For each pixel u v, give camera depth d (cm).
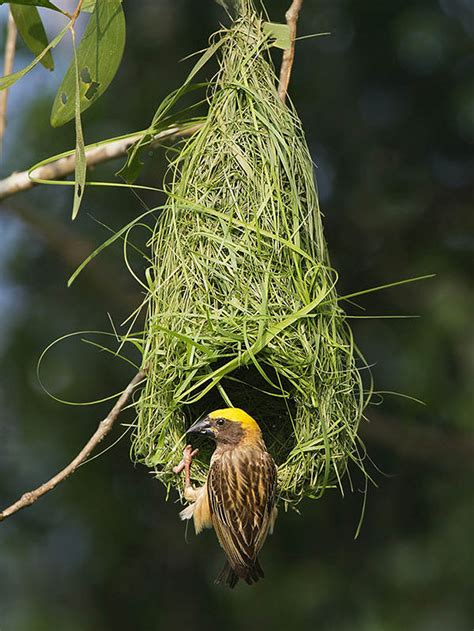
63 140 1351
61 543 1413
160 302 800
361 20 1410
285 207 792
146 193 1361
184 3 1388
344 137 1453
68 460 1378
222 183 795
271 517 812
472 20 1437
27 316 1418
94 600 1406
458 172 1489
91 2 792
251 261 778
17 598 1388
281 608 1366
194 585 1421
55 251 1400
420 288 1454
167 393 787
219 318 773
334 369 790
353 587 1363
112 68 788
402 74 1438
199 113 1355
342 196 1476
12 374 1401
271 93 817
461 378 1390
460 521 1363
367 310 1459
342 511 1398
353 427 808
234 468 805
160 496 1425
